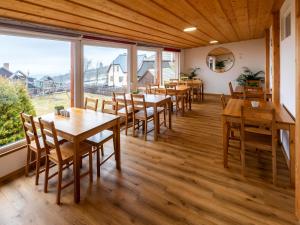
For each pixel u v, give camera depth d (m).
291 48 2.77
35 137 2.32
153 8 2.79
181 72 9.59
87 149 2.34
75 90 4.18
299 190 1.78
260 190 2.25
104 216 1.91
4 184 2.43
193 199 2.13
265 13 3.74
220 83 9.14
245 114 2.62
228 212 1.93
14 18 2.89
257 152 3.07
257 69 8.27
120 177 2.56
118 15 3.03
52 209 2.01
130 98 4.20
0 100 2.79
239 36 6.75
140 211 1.97
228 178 2.50
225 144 2.71
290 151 2.28
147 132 4.20
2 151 2.56
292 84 2.69
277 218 1.85
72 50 4.10
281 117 2.47
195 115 5.69
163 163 2.91
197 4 2.80
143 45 6.13
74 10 2.68
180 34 5.13
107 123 2.53
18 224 1.83
